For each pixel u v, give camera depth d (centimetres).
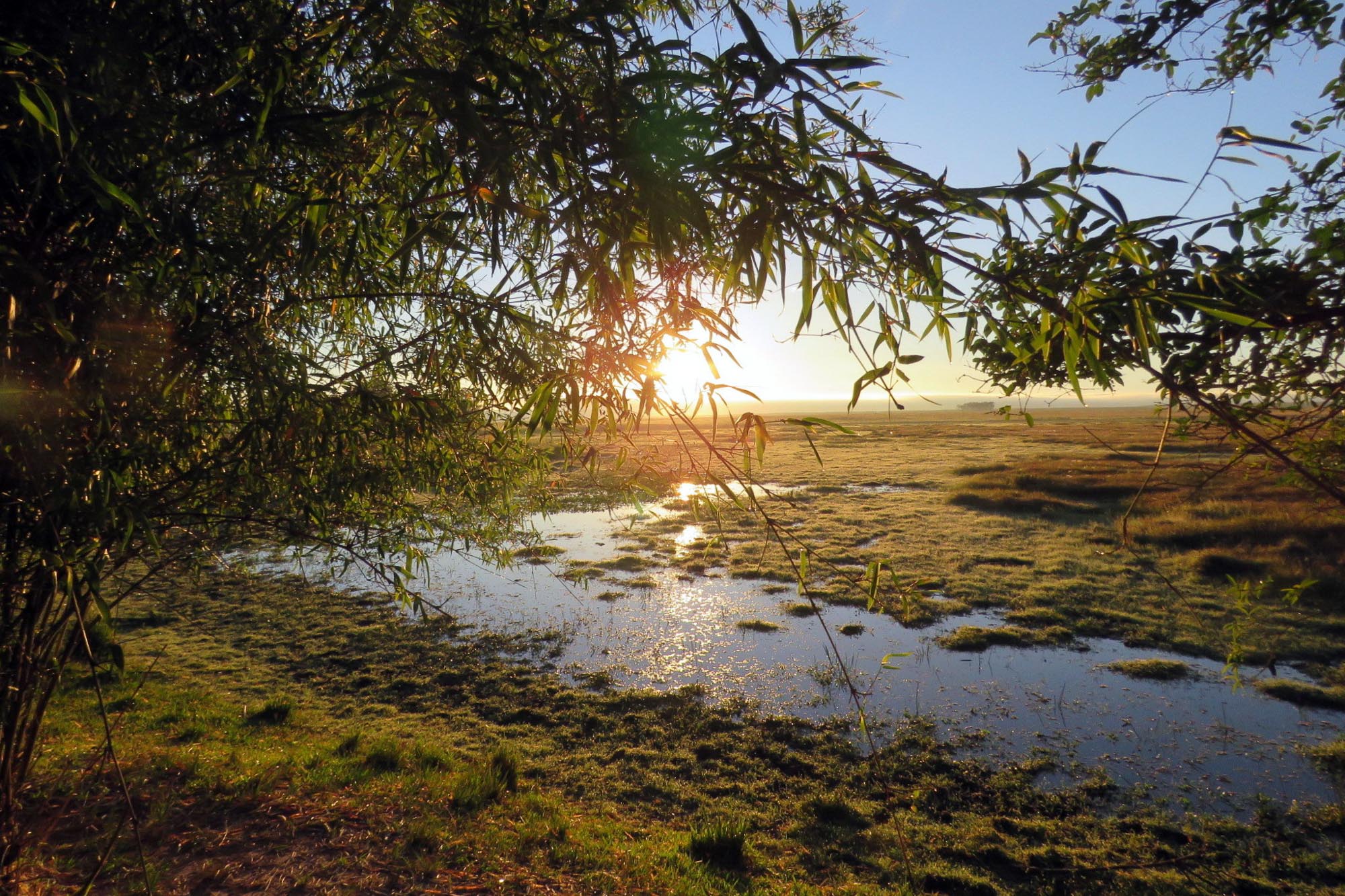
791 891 458
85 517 181
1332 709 750
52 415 167
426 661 945
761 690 837
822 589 1260
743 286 147
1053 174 108
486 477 367
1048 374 142
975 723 735
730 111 129
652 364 146
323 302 235
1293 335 121
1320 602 1038
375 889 397
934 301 128
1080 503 2109
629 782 629
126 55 160
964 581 1303
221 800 477
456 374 271
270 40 162
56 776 468
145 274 177
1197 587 1191
